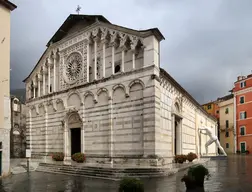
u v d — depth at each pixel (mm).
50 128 38438
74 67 36438
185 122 39531
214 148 64250
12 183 21000
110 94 30766
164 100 30234
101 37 33312
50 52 40281
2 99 24516
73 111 34875
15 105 54219
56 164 29875
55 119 37844
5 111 24703
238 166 32375
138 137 27828
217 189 16297
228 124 80438
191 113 44250
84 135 33094
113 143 29766
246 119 72000
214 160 44719
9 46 25828
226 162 39531
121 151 28922
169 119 31469
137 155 27562
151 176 22703
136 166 26172
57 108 37781
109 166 26391
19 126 54500
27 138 41875
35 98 41594
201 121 52656
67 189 18172
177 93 35500
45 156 38094
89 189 17953
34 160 36625
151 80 27438
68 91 36188
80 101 34344
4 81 24906
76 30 37719
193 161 39062
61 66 38500
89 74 34500
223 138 81750
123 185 12172
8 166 24875
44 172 28453
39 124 40375
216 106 87250
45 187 19109
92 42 34844
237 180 20094
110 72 31938
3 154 24234
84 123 33375
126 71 29688
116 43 31734
